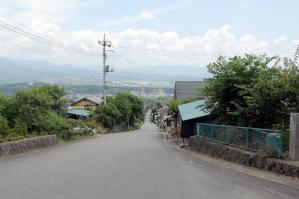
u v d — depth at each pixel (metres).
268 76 18.20
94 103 81.62
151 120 156.50
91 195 8.84
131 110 85.88
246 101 18.97
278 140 14.02
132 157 18.27
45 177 11.51
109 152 21.25
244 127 18.25
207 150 21.89
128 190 9.51
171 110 52.44
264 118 18.72
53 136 28.78
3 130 22.91
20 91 27.97
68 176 11.73
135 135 51.62
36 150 23.53
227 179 11.88
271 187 10.55
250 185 10.82
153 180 11.19
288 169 12.54
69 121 39.31
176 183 10.82
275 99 17.31
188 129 36.50
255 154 15.05
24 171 12.93
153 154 20.53
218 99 22.66
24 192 9.14
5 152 19.11
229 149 17.92
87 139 39.59
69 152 21.55
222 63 22.45
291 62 17.48
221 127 20.89
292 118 13.52
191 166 15.32
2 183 10.41
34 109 28.02
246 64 21.55
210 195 9.26
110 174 12.23
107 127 66.06
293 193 9.75
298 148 13.43
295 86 16.58
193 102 42.50
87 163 15.38
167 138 41.81
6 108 26.98
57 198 8.48
